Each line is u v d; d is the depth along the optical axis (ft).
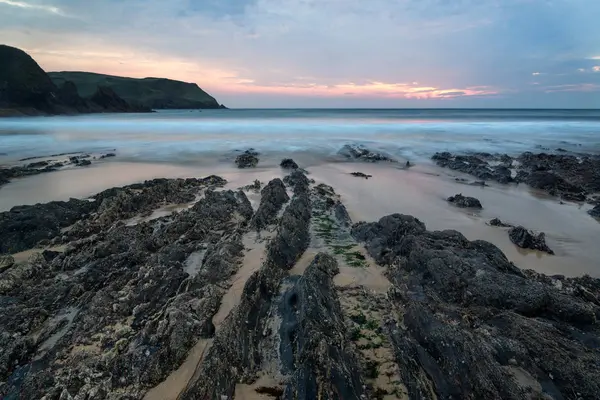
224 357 23.62
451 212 58.29
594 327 26.76
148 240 41.60
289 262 38.73
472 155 118.32
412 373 23.43
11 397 22.30
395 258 38.06
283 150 124.67
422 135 179.42
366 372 24.07
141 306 29.45
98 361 24.11
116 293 31.09
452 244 37.93
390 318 29.32
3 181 73.41
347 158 110.32
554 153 126.31
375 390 22.75
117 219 51.39
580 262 41.37
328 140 154.10
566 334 25.68
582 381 20.99
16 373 24.18
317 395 20.68
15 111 265.54
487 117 376.68
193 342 26.17
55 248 42.19
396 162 104.99
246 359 24.41
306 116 395.96
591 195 72.28
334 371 21.93
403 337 26.48
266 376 23.63
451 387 21.85
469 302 29.55
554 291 29.78
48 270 36.40
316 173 87.76
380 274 36.83
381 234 43.78
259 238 44.80
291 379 22.29
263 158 108.99
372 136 172.04
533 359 22.95
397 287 32.94
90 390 21.95
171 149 125.29
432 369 23.22
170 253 38.45
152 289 31.50
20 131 171.83
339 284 34.58
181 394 21.84
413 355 24.70
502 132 197.88
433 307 28.96
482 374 21.59
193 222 47.52
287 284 34.35
